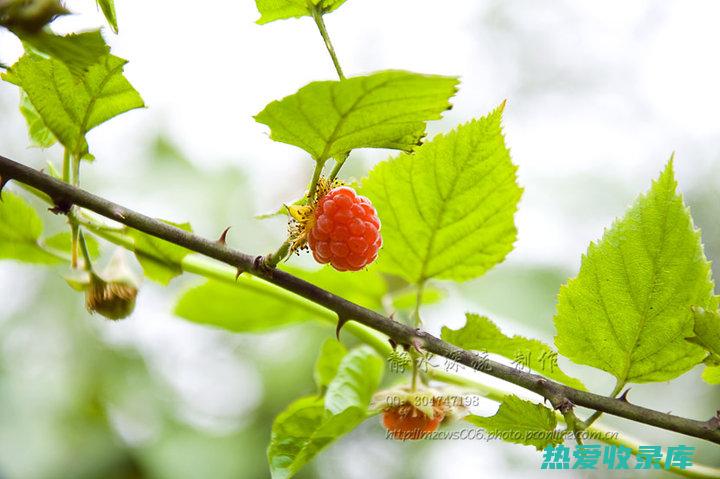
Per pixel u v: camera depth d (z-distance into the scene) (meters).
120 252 0.50
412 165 0.49
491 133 0.49
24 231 0.51
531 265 0.69
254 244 0.76
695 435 0.46
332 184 0.48
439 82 0.45
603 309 0.48
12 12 0.44
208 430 0.71
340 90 0.45
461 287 0.65
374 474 0.70
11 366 0.71
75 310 0.73
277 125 0.46
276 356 0.73
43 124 0.49
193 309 0.54
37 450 0.68
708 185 0.78
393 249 0.50
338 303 0.47
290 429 0.49
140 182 0.78
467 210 0.50
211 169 0.79
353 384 0.50
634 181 0.78
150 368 0.73
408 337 0.47
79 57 0.45
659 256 0.48
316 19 0.47
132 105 0.48
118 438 0.70
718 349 0.47
